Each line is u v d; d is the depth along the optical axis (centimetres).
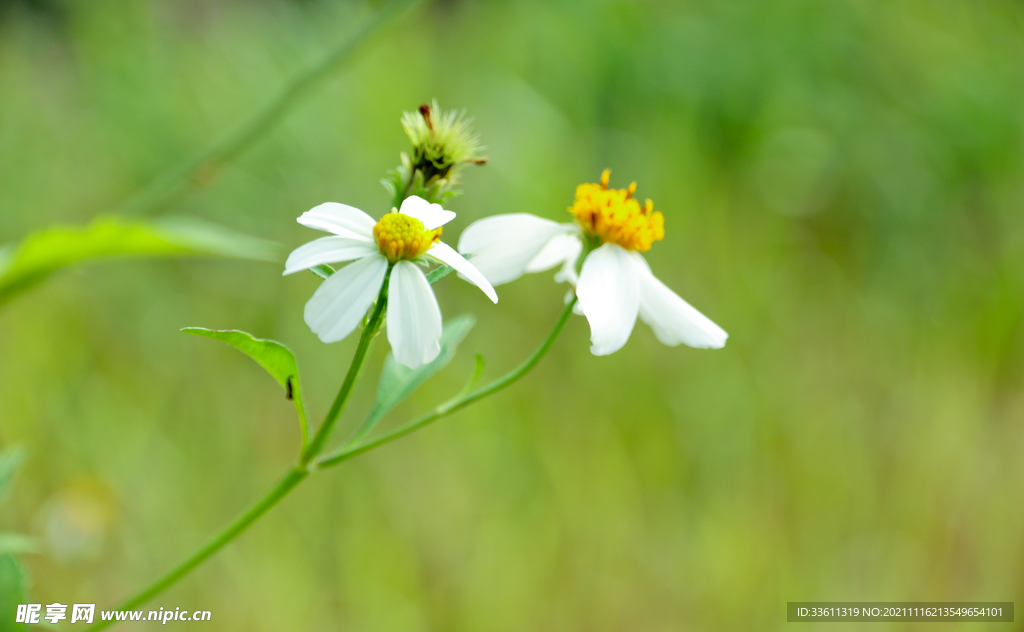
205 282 89
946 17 126
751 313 92
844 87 120
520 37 118
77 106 103
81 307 82
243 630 64
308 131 98
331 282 37
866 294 104
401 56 109
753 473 81
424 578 71
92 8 108
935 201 112
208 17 114
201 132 102
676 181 99
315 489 74
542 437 81
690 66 115
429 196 39
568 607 72
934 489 81
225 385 81
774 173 108
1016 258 99
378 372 83
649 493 80
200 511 72
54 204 92
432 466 77
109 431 73
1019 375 95
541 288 92
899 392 91
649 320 40
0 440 68
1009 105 116
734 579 73
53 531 62
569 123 109
